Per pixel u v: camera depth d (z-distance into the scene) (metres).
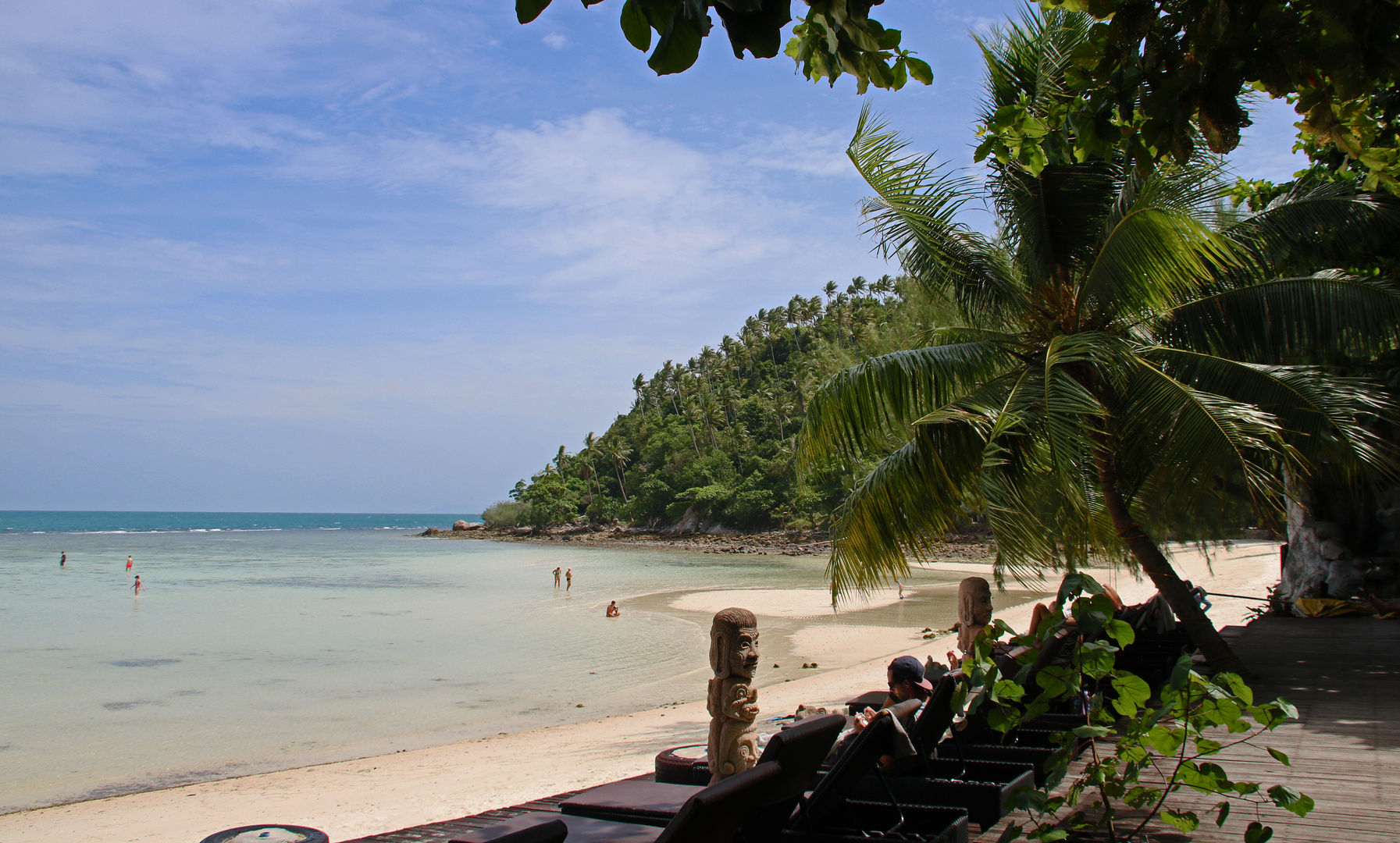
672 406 145.62
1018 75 8.74
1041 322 9.05
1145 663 8.02
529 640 27.06
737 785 2.62
